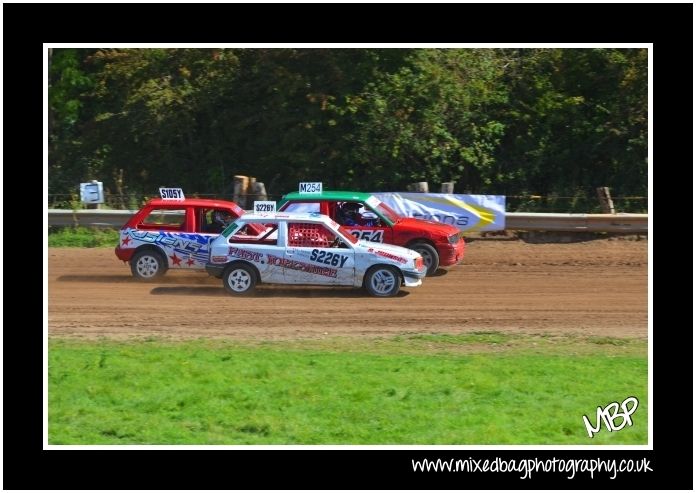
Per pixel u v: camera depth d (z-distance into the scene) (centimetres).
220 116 5994
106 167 6066
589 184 5919
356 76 5634
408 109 5581
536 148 5866
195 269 3694
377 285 3441
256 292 3538
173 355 2639
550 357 2658
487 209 4591
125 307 3278
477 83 5681
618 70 5838
